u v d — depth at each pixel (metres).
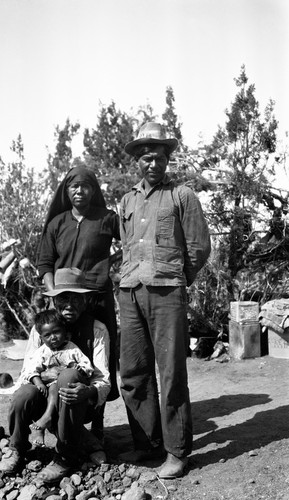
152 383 4.25
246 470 3.95
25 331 8.63
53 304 4.51
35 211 8.97
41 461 4.21
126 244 4.18
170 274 3.96
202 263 4.08
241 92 7.76
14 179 9.11
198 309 7.81
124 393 4.25
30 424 4.12
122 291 4.18
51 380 4.05
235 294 7.79
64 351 4.12
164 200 4.02
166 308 3.95
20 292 8.73
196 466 4.09
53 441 4.59
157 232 3.98
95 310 4.52
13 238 8.84
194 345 7.61
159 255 3.97
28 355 4.32
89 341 4.31
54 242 4.65
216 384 6.25
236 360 7.18
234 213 7.60
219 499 3.63
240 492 3.68
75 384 3.78
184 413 3.97
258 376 6.48
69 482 3.91
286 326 6.99
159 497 3.72
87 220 4.60
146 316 4.03
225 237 7.83
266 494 3.63
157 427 4.24
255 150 7.67
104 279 4.55
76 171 4.57
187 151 8.05
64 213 4.66
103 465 4.04
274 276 7.87
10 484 3.97
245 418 5.01
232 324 7.35
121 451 4.45
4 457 4.18
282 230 7.79
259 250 7.84
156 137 3.98
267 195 7.75
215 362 7.18
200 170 7.79
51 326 4.07
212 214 7.73
